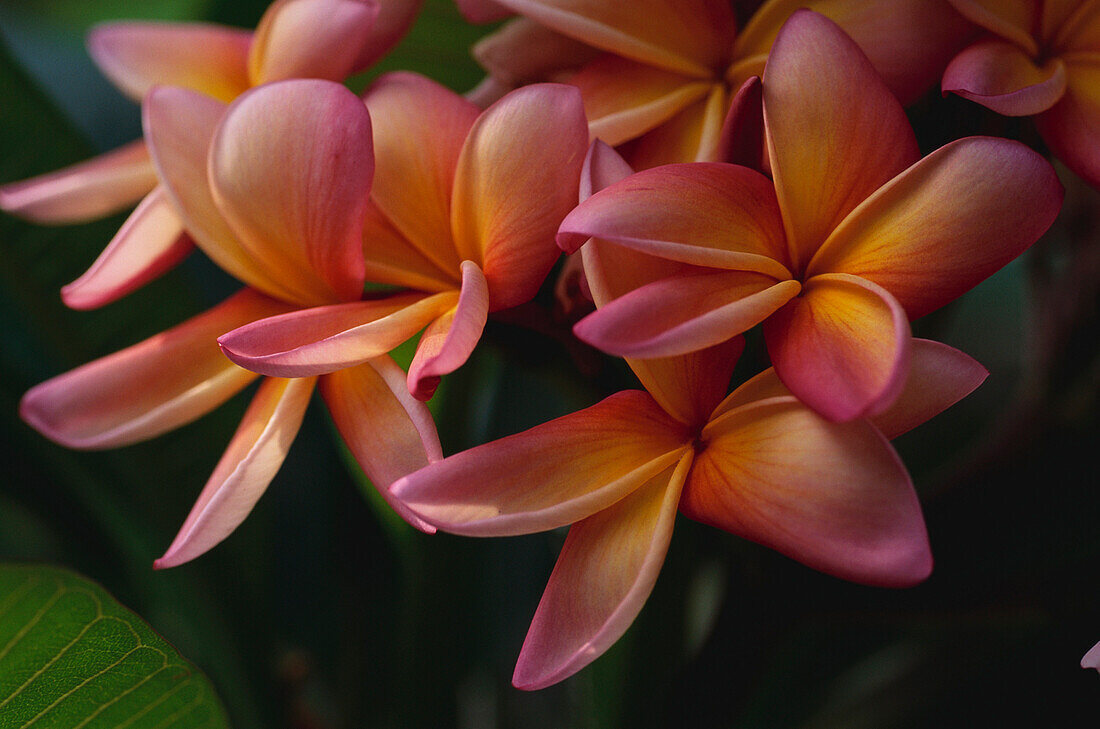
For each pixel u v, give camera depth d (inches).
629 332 12.7
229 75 16.0
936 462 19.2
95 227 18.3
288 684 18.7
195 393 14.5
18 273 17.9
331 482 18.6
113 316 18.2
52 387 14.6
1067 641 17.1
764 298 12.9
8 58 17.9
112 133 29.2
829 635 18.6
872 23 14.2
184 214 14.5
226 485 13.8
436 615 17.8
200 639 18.3
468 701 19.8
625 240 12.8
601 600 13.2
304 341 13.7
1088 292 16.4
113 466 18.2
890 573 12.6
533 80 15.5
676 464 13.4
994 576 15.9
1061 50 14.2
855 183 13.4
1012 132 14.5
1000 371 20.9
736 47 14.5
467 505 13.1
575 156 13.6
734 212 13.2
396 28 15.8
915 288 13.2
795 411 13.1
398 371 13.9
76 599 14.2
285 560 20.8
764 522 12.9
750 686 16.6
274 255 14.2
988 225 13.1
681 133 14.5
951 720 17.8
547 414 20.1
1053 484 16.1
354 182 13.7
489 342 15.0
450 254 14.2
